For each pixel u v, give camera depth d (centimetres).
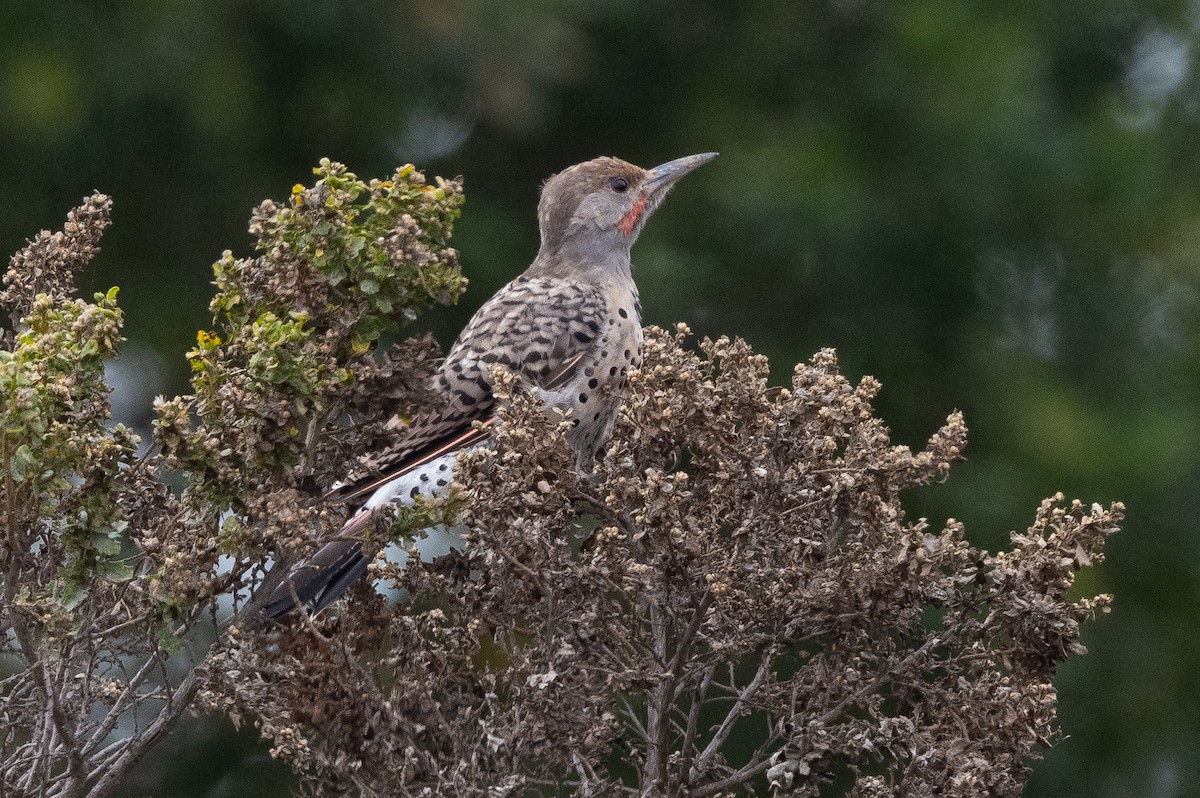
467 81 1648
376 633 768
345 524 780
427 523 705
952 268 1691
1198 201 1747
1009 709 723
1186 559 1552
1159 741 1520
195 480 696
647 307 1639
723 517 769
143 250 1686
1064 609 734
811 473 754
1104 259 1750
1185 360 1703
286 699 721
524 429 746
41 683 684
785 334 1684
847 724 773
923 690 739
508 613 750
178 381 1647
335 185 708
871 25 1825
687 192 1717
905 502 1518
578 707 720
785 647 753
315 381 686
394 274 698
